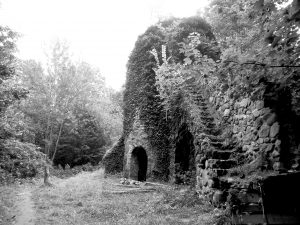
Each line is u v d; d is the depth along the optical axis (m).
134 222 6.16
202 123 9.19
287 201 3.53
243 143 7.64
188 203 7.50
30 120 18.78
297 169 5.83
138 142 13.93
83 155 26.34
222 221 5.36
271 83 6.64
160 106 13.94
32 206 8.84
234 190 5.92
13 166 10.06
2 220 7.03
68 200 9.60
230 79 5.04
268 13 4.43
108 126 28.38
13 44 8.17
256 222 3.46
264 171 6.26
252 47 4.99
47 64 18.42
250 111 7.40
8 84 8.50
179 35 14.44
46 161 12.05
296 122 6.16
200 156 8.46
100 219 6.84
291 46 4.31
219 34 13.54
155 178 13.05
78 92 19.44
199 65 5.47
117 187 11.43
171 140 12.75
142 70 15.30
